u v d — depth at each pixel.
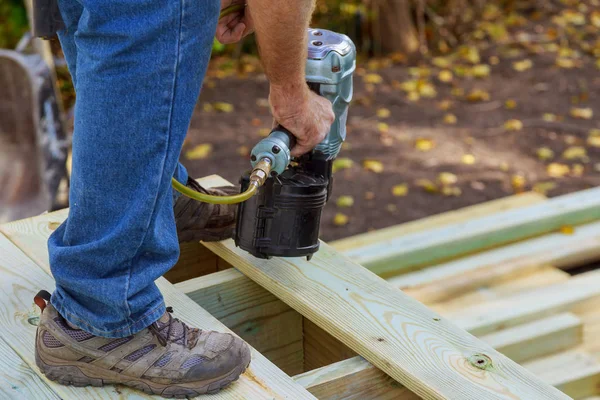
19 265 2.01
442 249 3.25
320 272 1.96
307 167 1.83
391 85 6.11
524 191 4.49
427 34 6.97
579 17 7.29
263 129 5.31
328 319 1.77
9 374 1.58
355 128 5.36
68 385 1.54
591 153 4.97
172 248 1.43
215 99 5.82
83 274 1.39
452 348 1.67
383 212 4.31
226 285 2.00
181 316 1.76
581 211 3.51
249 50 6.76
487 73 6.29
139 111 1.29
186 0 1.27
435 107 5.71
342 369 1.67
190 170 4.68
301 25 1.39
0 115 3.23
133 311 1.40
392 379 1.70
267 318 2.08
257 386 1.55
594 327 2.89
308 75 1.74
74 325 1.47
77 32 1.31
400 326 1.74
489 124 5.42
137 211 1.32
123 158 1.31
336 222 4.20
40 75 3.25
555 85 6.03
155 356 1.47
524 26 7.21
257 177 1.55
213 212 1.99
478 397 1.51
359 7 6.58
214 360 1.48
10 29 5.79
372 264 3.12
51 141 3.28
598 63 6.38
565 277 3.16
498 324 2.81
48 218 2.29
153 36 1.26
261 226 1.79
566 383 2.61
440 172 4.74
